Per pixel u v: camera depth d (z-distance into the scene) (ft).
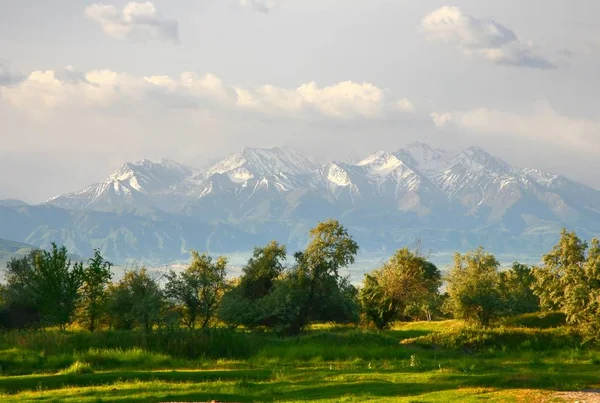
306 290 292.61
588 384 142.31
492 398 126.11
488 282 307.99
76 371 172.14
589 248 232.94
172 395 135.64
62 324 284.82
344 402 125.29
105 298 305.53
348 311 302.66
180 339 210.38
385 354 204.74
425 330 307.17
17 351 204.03
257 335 250.16
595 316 213.87
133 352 197.36
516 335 218.18
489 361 189.47
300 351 208.64
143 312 296.10
